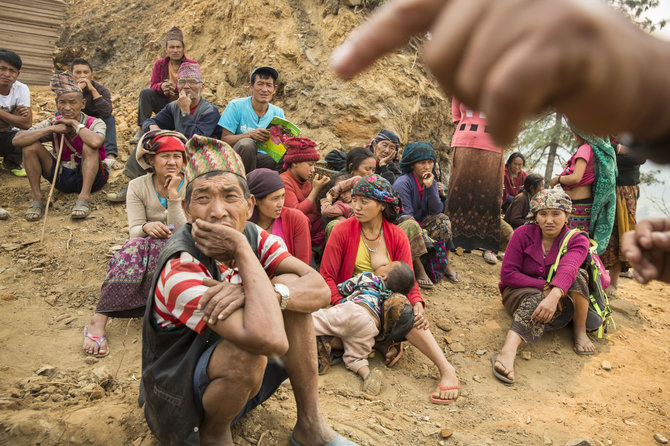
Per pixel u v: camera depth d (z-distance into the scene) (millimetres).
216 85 6914
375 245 3764
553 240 3982
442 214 4684
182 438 1959
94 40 8695
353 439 2527
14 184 5391
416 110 6625
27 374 2807
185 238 2033
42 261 4023
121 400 2590
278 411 2611
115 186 5336
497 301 4508
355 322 3234
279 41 6656
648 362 3922
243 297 1844
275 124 5090
